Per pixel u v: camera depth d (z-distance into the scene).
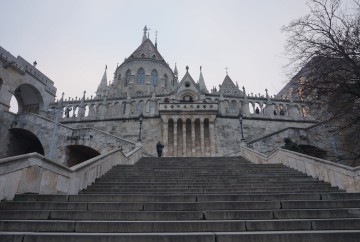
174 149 31.22
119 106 37.59
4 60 31.53
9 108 31.67
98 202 6.98
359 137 14.15
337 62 12.56
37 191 7.95
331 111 13.66
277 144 25.30
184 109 32.91
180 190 9.27
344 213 6.34
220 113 34.41
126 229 5.41
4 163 6.99
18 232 5.18
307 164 12.92
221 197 7.71
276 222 5.55
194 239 4.79
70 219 6.14
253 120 34.44
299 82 13.91
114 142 23.62
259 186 10.20
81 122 35.47
